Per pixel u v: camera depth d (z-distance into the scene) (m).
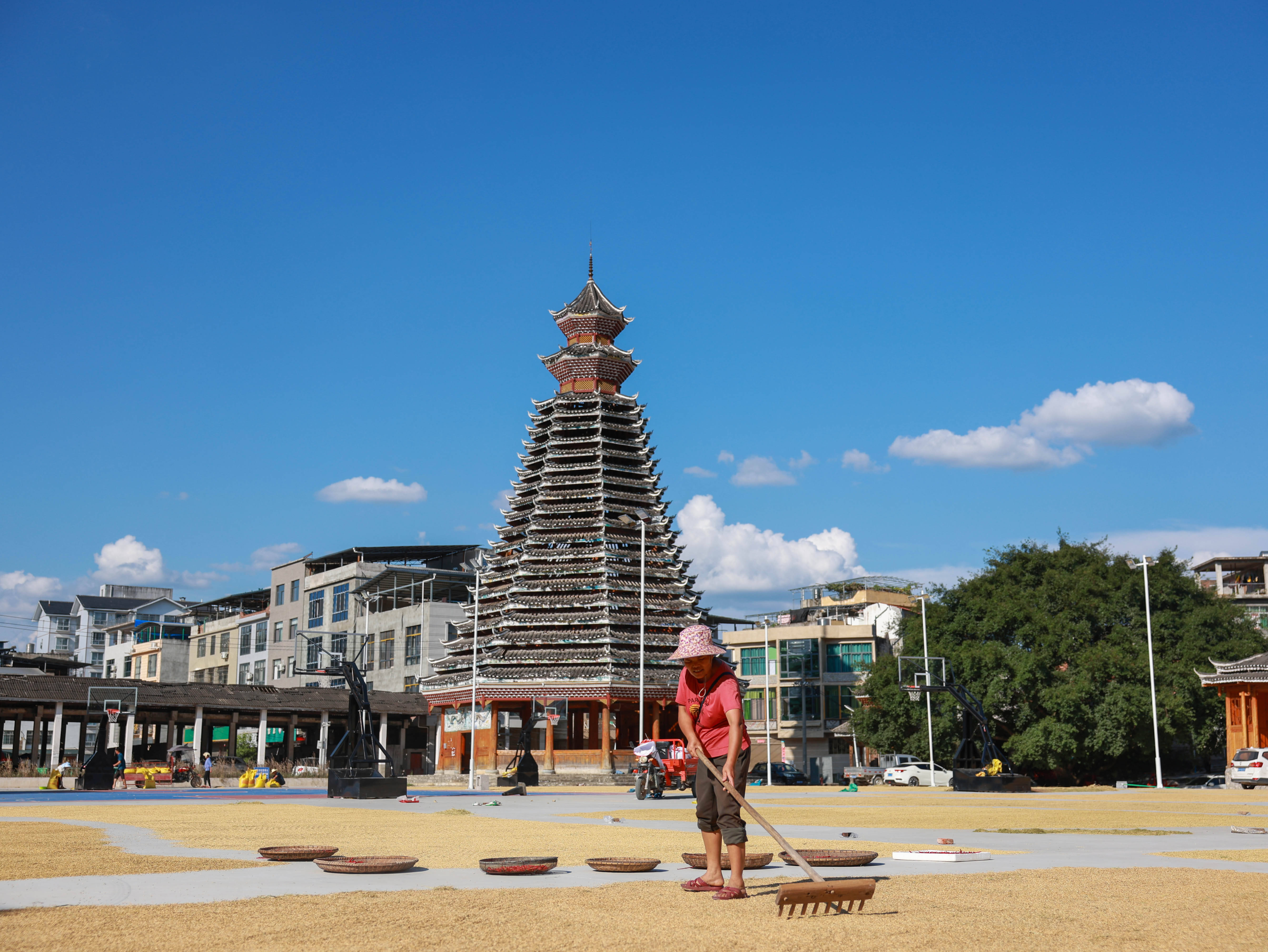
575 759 67.00
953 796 45.44
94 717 82.12
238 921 8.77
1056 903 9.77
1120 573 70.00
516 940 7.95
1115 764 69.31
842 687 103.81
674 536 75.88
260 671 123.75
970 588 74.00
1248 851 15.78
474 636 71.69
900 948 7.66
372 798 40.22
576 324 80.38
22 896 10.40
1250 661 58.06
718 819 10.41
